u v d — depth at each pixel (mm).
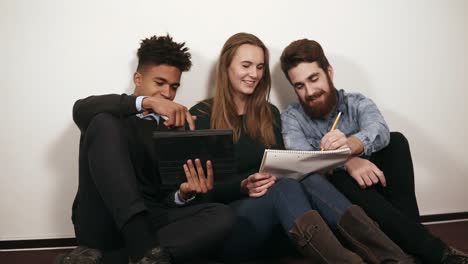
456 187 1817
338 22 1638
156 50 1247
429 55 1740
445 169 1800
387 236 1075
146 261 875
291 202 1046
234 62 1341
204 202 1171
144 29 1489
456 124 1798
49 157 1479
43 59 1441
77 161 1494
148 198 1149
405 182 1262
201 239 996
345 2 1637
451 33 1755
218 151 1000
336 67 1654
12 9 1412
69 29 1447
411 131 1753
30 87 1445
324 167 1134
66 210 1503
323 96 1372
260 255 1272
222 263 1189
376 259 1000
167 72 1248
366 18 1661
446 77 1768
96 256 975
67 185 1497
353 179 1232
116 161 940
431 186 1791
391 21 1688
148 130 1174
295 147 1355
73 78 1464
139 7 1479
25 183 1475
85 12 1450
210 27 1534
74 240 1515
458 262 1021
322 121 1452
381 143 1253
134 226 907
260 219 1110
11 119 1446
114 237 1042
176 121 1023
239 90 1354
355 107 1413
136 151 1133
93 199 1005
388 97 1715
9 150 1455
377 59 1688
